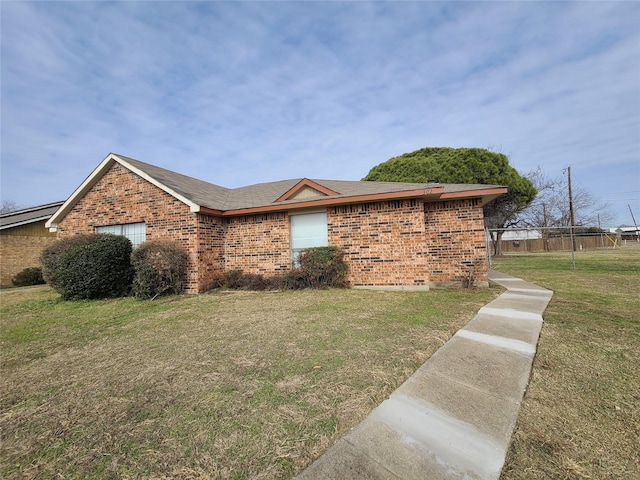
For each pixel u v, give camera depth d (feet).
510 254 78.89
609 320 15.61
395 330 14.80
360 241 28.22
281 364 11.23
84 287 27.09
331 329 15.34
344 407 8.13
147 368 11.47
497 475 5.71
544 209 91.35
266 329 15.88
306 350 12.54
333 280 28.19
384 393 8.80
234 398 8.90
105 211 33.71
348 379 9.74
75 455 6.73
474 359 11.13
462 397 8.52
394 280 27.04
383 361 11.10
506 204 66.74
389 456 6.23
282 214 31.07
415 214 26.58
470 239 28.04
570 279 30.66
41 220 50.57
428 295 23.93
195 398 9.03
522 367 10.40
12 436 7.54
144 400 9.07
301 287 28.86
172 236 30.30
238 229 32.83
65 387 10.15
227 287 31.94
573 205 94.02
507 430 7.04
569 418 7.51
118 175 33.17
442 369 10.34
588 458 6.18
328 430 7.18
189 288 29.27
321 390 9.11
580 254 69.21
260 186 45.55
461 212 28.35
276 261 31.19
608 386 9.03
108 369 11.57
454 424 7.29
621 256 59.47
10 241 47.01
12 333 17.16
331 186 35.88
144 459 6.49
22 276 45.42
